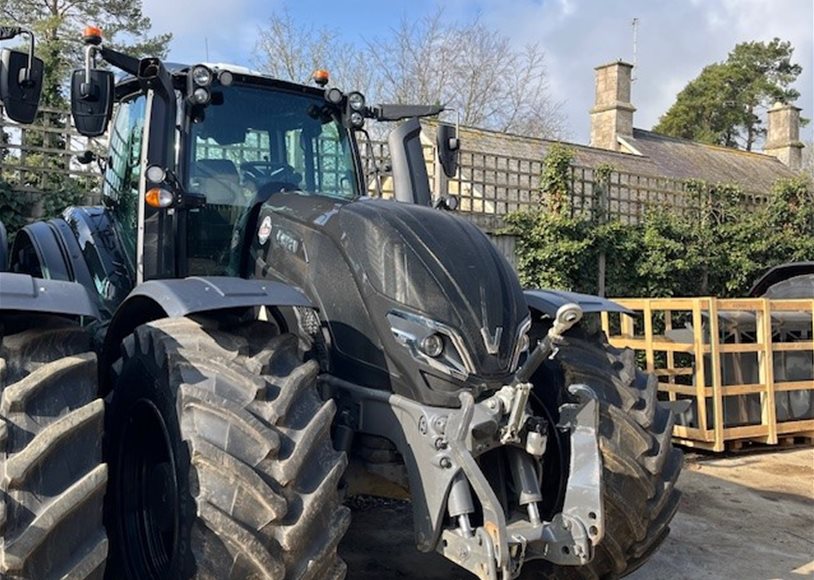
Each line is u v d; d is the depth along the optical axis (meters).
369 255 2.84
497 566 2.35
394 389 2.73
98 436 2.21
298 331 3.04
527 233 11.03
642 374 3.39
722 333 6.82
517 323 2.80
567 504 2.65
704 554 4.25
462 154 10.95
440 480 2.51
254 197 3.53
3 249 4.42
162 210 3.31
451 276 2.75
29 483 1.99
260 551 2.12
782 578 3.94
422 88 24.92
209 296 2.48
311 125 3.84
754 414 6.88
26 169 7.92
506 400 2.56
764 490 5.61
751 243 13.08
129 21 22.20
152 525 2.74
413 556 4.06
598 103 21.03
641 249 11.81
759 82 42.22
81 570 2.00
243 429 2.25
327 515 2.31
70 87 2.99
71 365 2.26
